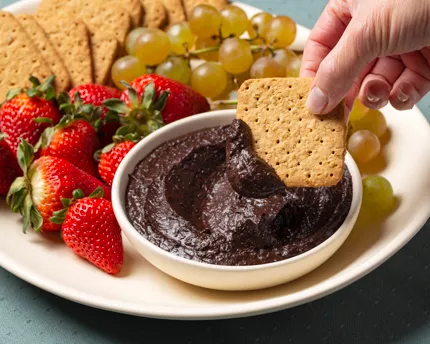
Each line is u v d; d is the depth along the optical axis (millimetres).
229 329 516
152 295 514
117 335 513
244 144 498
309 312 524
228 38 645
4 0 794
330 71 482
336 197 526
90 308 527
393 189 575
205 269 491
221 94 661
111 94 613
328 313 524
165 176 543
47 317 522
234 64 637
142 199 536
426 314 523
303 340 511
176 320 520
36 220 538
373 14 477
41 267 522
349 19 565
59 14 688
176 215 521
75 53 662
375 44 482
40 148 576
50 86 585
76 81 651
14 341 511
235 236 506
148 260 514
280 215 513
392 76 568
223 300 507
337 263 526
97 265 529
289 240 512
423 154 585
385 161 600
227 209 524
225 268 490
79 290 500
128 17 693
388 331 515
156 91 594
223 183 544
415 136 601
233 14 665
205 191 549
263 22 676
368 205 548
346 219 515
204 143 559
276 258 500
